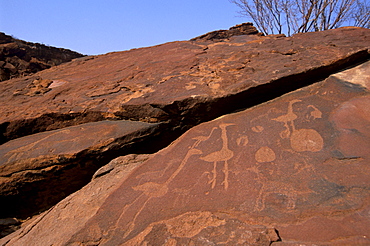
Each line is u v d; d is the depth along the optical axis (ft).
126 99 10.05
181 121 9.38
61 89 12.14
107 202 6.46
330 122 7.41
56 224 7.00
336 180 5.68
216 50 13.75
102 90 11.14
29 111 10.68
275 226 5.02
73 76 14.11
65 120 10.35
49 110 10.39
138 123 9.46
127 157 8.44
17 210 9.38
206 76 10.36
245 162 6.79
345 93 8.46
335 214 4.99
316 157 6.41
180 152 7.66
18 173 8.84
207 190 6.19
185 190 6.32
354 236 4.50
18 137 10.41
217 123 8.70
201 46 15.06
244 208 5.51
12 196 8.98
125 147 8.97
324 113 7.82
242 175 6.41
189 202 5.97
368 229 4.57
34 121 10.31
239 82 9.43
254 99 9.20
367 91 8.38
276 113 8.34
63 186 9.34
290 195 5.59
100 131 9.36
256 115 8.54
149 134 9.11
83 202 7.34
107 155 8.93
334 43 11.64
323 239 4.58
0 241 7.85
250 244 4.68
